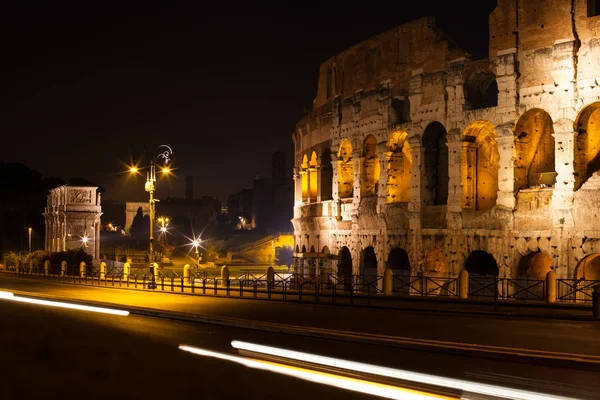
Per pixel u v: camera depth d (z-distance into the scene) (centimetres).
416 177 5353
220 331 3209
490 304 3984
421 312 3747
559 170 4300
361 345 2744
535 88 4456
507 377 2098
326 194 7000
